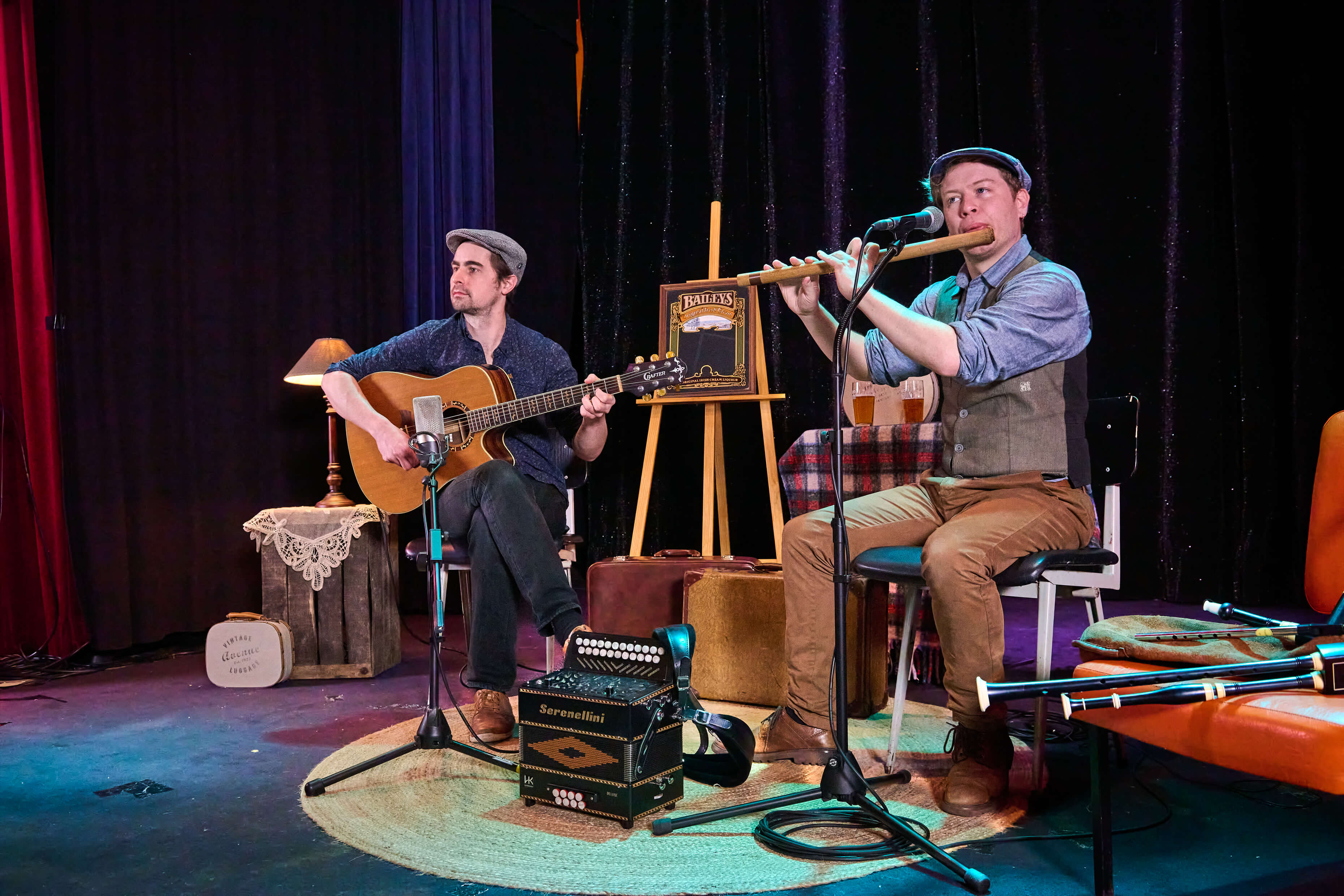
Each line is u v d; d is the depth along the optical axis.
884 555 2.15
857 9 4.30
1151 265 4.03
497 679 2.50
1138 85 4.02
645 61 4.64
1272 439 3.93
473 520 2.53
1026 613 4.00
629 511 4.67
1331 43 3.84
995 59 4.09
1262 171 3.95
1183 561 3.99
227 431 3.92
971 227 2.22
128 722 2.77
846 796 1.79
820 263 2.03
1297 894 1.59
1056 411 2.13
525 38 4.61
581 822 1.96
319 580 3.26
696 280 4.23
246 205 3.97
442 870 1.74
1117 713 1.52
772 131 4.40
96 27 3.65
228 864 1.79
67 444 3.57
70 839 1.91
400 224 4.33
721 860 1.77
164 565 3.79
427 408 2.19
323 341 3.72
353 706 2.93
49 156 3.59
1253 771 1.33
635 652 2.10
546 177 4.65
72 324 3.58
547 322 4.64
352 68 4.21
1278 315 3.96
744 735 2.10
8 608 3.58
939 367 2.02
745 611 2.80
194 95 3.86
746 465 4.53
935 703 2.88
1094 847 1.59
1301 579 3.86
